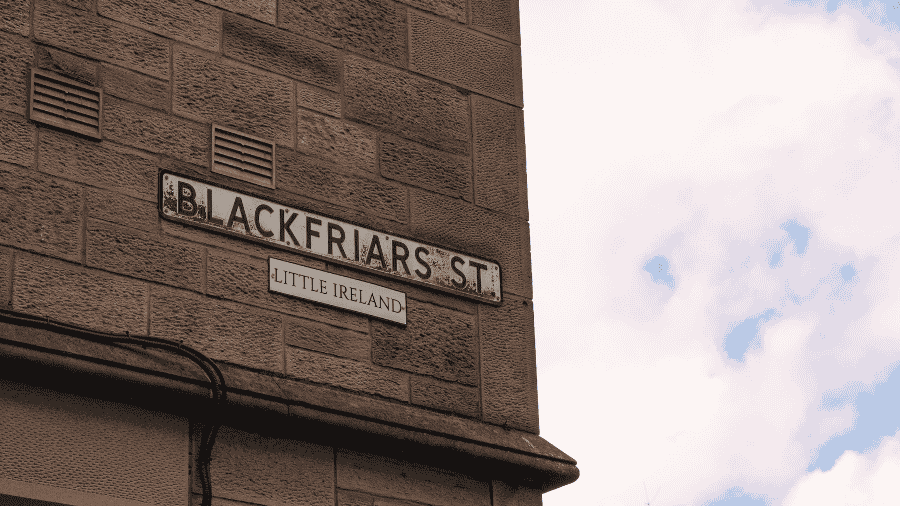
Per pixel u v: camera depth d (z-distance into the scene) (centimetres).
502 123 883
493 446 796
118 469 698
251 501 727
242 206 773
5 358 675
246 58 802
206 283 750
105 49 762
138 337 712
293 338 765
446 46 878
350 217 806
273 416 736
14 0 743
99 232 730
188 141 770
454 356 814
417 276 816
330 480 754
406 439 770
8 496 668
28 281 704
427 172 842
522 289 855
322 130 814
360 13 851
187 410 723
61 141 735
